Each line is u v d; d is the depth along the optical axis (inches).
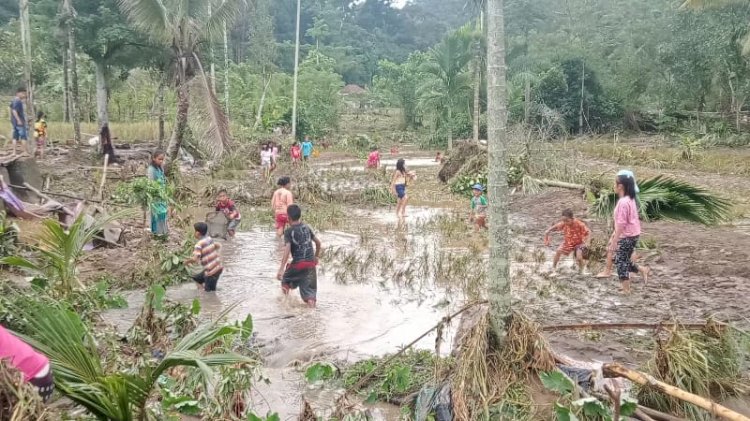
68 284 256.7
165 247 410.6
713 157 1093.8
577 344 259.4
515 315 210.7
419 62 1984.5
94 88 1354.6
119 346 235.3
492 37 207.2
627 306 318.7
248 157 1040.8
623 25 1775.3
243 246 476.7
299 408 210.4
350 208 691.4
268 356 255.0
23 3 699.4
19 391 112.1
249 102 1549.0
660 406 196.9
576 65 1732.3
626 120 1784.0
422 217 630.5
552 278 378.9
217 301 328.5
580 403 183.2
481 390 194.4
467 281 373.7
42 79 1333.7
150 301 246.8
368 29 3740.2
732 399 203.5
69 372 137.3
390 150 1615.4
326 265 413.7
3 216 336.2
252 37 2422.5
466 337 213.3
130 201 425.4
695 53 1412.4
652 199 414.6
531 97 1662.2
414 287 364.5
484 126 1627.7
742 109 1696.6
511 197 719.1
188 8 684.1
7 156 488.1
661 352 209.2
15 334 135.4
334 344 268.8
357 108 2442.2
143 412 145.9
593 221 556.4
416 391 216.1
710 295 335.6
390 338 278.8
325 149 1525.6
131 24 809.5
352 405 201.2
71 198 510.3
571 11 2108.8
